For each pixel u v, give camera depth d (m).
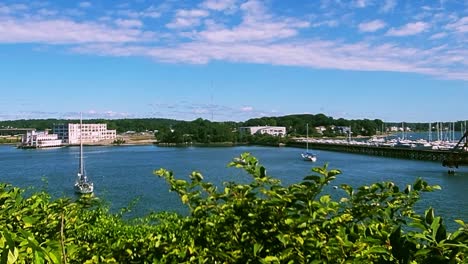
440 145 118.19
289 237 3.08
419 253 2.29
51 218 4.26
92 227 6.98
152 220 10.34
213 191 3.68
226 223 3.46
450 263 2.25
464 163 75.25
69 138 194.75
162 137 194.62
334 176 3.31
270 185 3.63
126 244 3.80
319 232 3.23
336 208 3.36
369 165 82.62
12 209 4.08
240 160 3.75
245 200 3.41
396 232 2.45
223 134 190.62
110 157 113.56
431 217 2.47
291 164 86.88
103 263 3.50
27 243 2.25
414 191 3.68
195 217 3.58
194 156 114.06
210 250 3.40
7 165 89.25
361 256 2.78
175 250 3.46
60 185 54.56
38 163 94.31
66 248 3.39
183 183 3.68
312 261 2.86
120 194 44.06
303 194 3.28
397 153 105.56
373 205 3.55
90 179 60.44
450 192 41.78
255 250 3.09
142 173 69.06
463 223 2.54
